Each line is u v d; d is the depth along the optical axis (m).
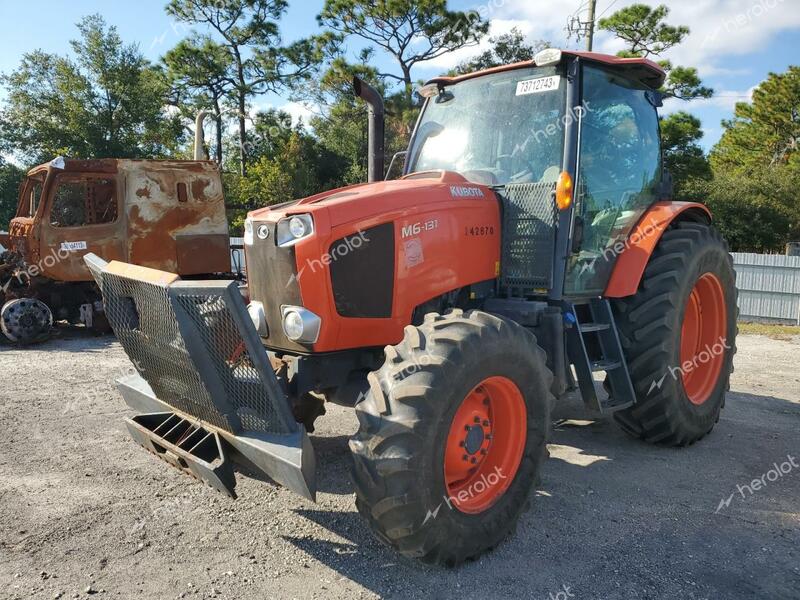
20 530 2.85
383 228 2.92
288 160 24.50
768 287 11.76
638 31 20.45
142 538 2.79
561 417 4.80
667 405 3.84
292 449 2.43
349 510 3.10
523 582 2.47
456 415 2.63
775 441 4.29
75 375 6.07
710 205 26.72
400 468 2.31
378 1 19.67
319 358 2.96
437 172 3.46
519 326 2.78
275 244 2.86
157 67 25.41
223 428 2.71
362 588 2.41
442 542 2.45
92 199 8.41
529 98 3.62
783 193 27.33
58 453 3.85
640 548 2.75
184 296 2.42
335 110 24.02
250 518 3.00
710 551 2.73
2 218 25.80
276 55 24.27
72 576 2.46
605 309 3.71
